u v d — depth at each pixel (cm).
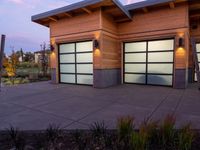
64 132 336
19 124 389
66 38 1092
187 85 1003
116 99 661
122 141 270
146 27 1005
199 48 1137
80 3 900
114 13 983
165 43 976
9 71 1808
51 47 1180
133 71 1106
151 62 1033
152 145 264
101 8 920
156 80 1023
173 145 257
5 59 1853
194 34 1134
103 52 959
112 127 361
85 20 990
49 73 1919
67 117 441
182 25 886
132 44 1092
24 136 317
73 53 1110
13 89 920
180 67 901
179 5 886
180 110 500
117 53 1117
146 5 919
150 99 655
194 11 982
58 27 1127
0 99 669
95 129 327
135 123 391
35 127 368
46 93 799
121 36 1103
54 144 282
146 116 445
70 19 1057
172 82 959
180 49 894
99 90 876
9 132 322
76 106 557
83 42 1055
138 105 564
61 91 853
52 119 425
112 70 1055
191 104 572
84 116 448
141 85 1049
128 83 1130
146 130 263
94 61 972
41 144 279
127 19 1033
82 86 1027
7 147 273
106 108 530
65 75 1170
